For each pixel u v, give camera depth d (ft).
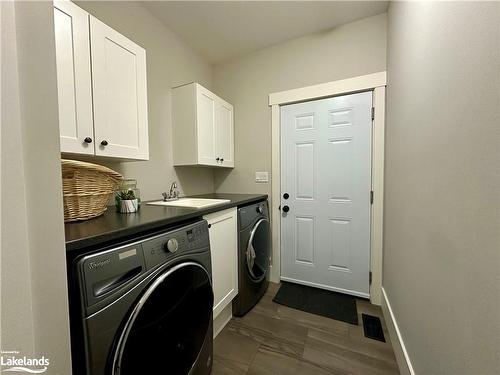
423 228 3.17
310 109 6.96
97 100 3.66
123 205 3.96
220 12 5.85
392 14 5.20
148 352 2.64
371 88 6.09
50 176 1.50
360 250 6.52
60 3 3.17
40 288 1.43
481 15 1.85
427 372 2.97
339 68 6.43
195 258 3.43
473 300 1.95
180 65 6.93
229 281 5.15
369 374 3.92
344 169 6.62
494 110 1.67
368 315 5.69
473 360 1.94
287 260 7.53
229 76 8.14
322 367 4.07
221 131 7.36
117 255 2.32
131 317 2.38
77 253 2.22
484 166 1.79
